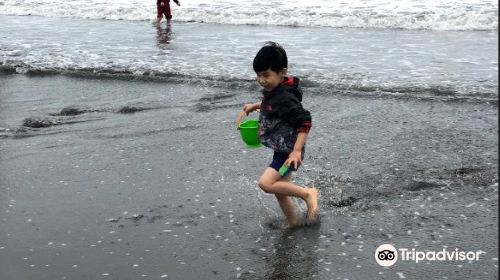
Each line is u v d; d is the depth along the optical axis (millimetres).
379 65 9742
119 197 4742
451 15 14844
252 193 4762
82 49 12047
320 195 4621
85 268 3613
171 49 11859
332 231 4039
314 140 6105
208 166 5438
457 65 9578
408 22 14461
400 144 5887
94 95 8438
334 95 7953
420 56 10445
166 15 16797
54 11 19500
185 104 7758
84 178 5199
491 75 8766
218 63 10273
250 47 11852
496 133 6152
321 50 11281
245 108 4328
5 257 3768
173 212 4426
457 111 7020
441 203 4441
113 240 3982
